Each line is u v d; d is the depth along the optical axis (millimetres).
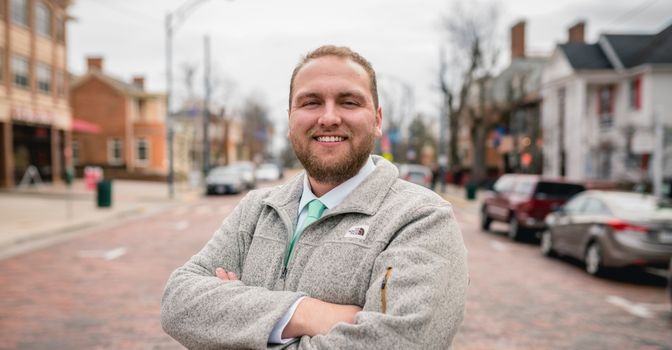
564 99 31266
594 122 30312
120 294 7230
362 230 1529
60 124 31625
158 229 14672
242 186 33250
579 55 29812
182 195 28172
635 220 8602
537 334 5719
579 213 10305
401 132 56281
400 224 1491
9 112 26500
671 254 8453
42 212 17672
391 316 1328
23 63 27984
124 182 40781
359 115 1620
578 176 28359
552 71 32406
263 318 1440
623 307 6980
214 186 31188
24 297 7043
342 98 1629
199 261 1772
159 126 45219
